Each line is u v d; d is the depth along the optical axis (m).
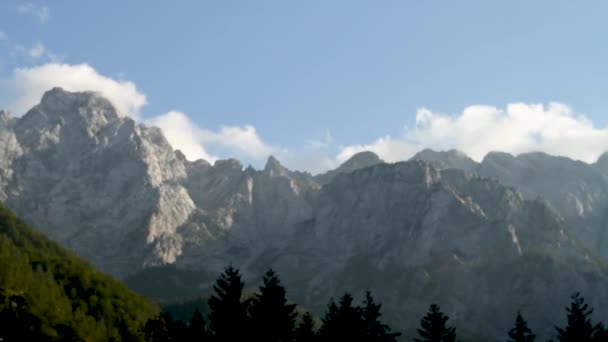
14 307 182.38
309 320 113.75
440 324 124.75
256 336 102.19
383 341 107.69
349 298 109.69
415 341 124.94
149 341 115.69
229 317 102.44
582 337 121.12
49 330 179.38
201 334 105.44
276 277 106.81
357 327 106.44
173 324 109.75
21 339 170.12
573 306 123.75
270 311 103.25
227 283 104.44
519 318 125.69
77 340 184.25
